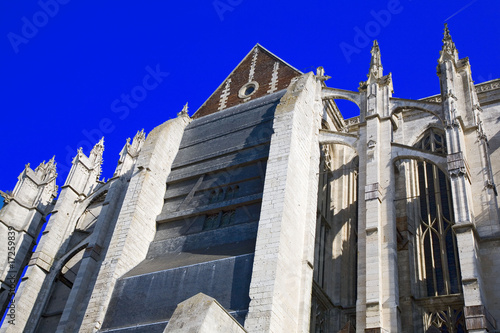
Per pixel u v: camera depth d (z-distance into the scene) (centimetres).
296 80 4112
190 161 4178
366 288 2852
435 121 4278
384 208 3194
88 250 4109
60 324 3666
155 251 3666
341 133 3831
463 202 2909
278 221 3083
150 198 3900
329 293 3638
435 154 3306
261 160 3741
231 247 3272
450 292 3350
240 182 3741
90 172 5388
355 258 3844
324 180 4159
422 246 3609
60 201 5009
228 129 4244
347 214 4050
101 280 3388
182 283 3134
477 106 3428
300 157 3591
